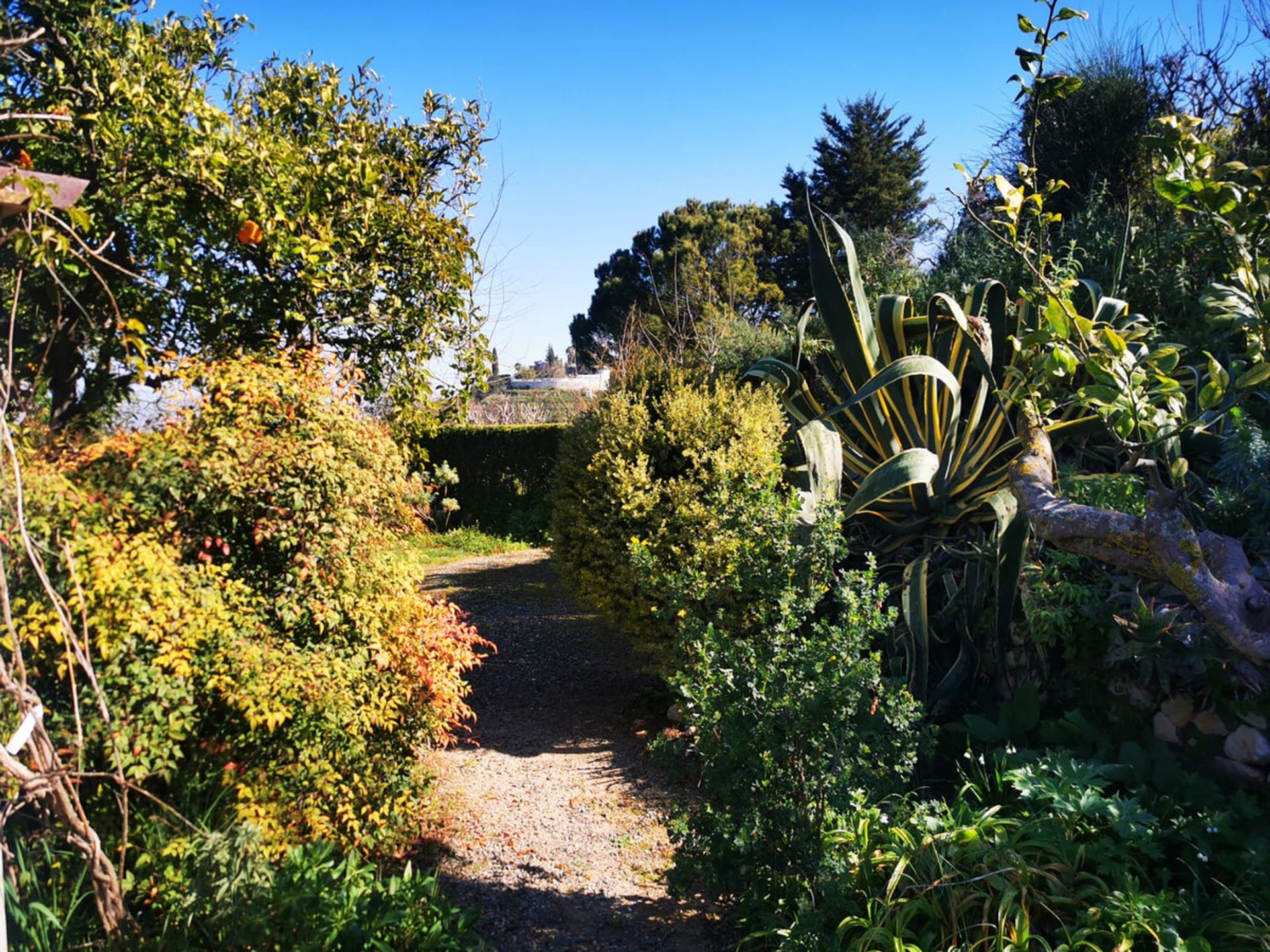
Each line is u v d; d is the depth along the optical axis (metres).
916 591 4.57
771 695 3.04
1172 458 2.70
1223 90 8.59
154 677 2.78
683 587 3.48
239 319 4.44
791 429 5.95
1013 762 3.62
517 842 3.94
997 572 4.26
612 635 7.32
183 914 2.70
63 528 2.81
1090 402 2.19
